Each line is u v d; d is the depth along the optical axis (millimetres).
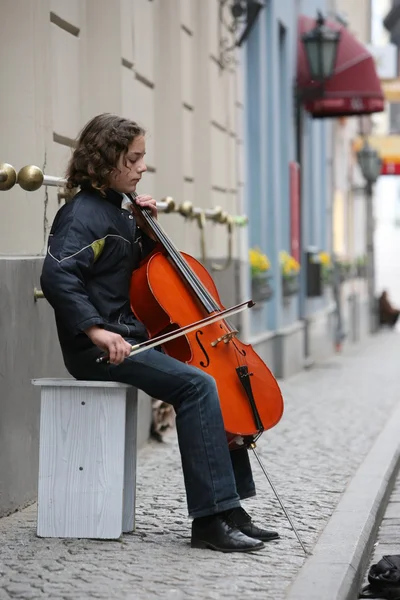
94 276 7352
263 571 6930
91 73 11508
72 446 7570
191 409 7324
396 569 7270
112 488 7566
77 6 11031
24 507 8828
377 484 10078
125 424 7637
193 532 7465
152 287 7352
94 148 7301
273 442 12719
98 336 7004
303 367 24156
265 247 21672
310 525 8359
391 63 39438
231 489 7367
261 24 21406
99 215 7285
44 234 9836
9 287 8508
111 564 7000
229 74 17953
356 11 41719
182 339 7523
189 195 15445
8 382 8477
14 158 9570
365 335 40562
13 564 6961
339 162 35375
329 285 30703
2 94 9539
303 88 24859
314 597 6344
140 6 12906
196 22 16156
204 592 6430
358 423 14516
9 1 9484
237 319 17984
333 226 32594
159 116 14562
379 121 61344
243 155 19516
